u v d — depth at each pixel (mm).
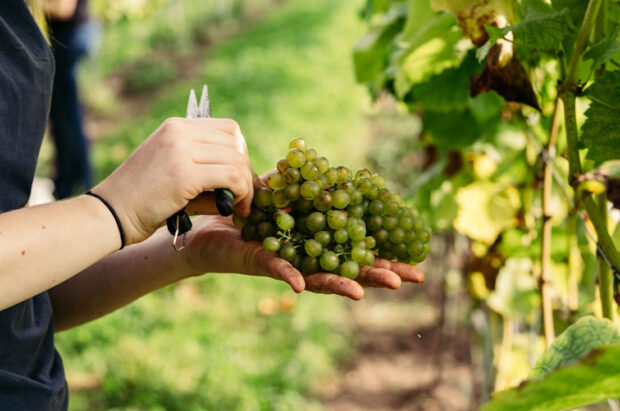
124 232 1005
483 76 1320
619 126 1104
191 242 1334
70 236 955
